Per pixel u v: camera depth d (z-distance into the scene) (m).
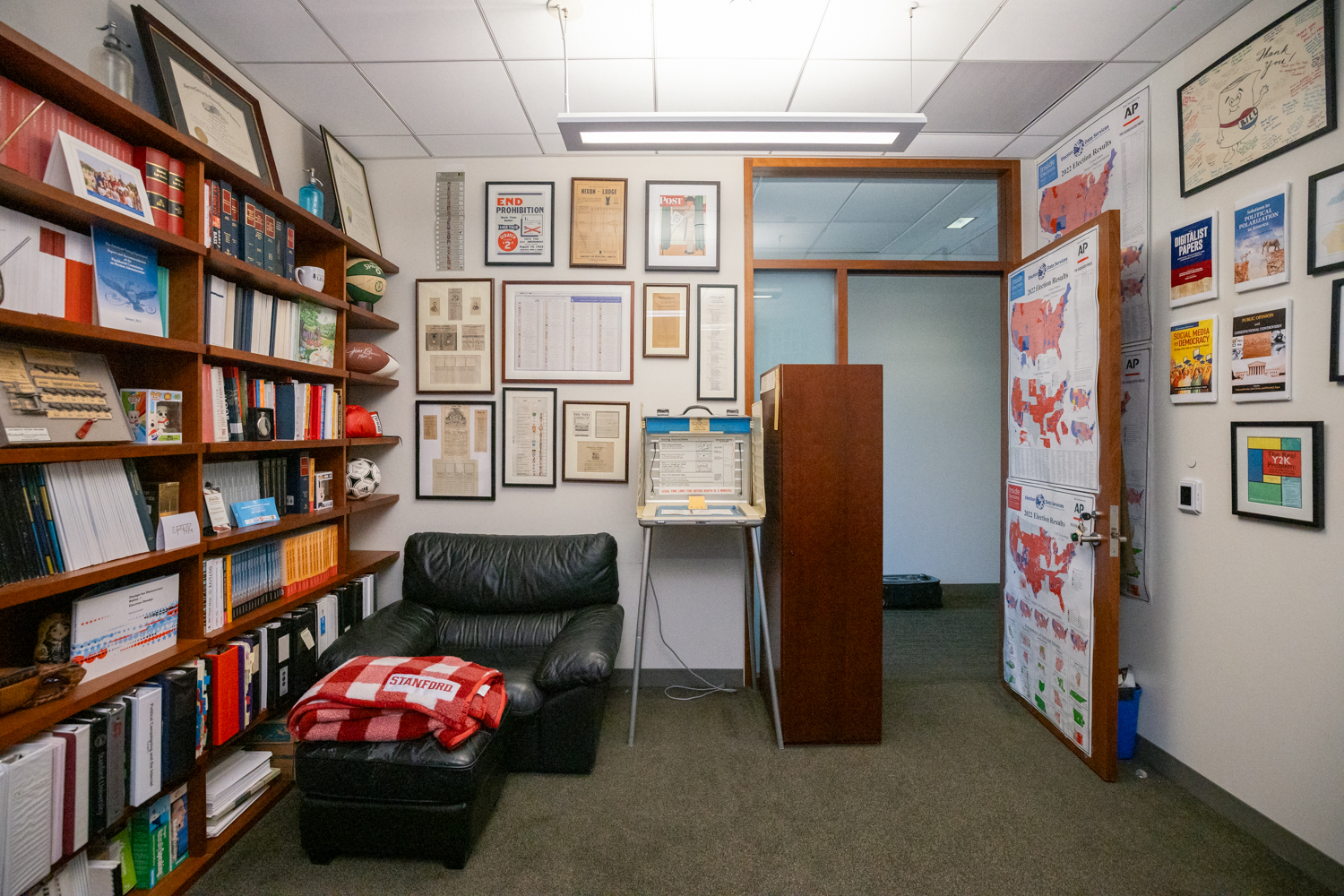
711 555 2.98
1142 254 2.28
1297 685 1.71
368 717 1.70
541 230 2.97
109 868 1.41
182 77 1.81
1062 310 2.36
